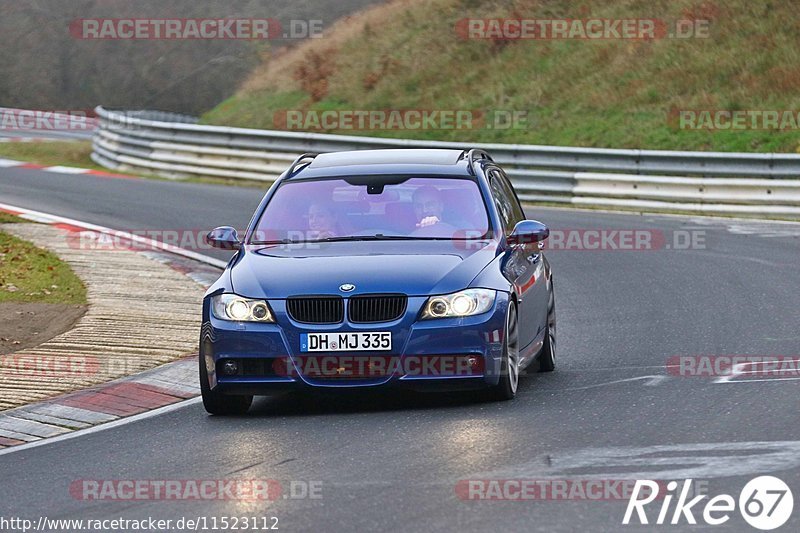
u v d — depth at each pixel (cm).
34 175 9950
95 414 3125
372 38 12925
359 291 2922
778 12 10812
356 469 2373
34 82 19012
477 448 2506
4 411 3166
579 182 8306
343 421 2884
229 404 3045
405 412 2955
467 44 12031
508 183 3862
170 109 18600
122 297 4903
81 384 3450
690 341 3903
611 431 2625
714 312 4472
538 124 10469
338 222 3284
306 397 3303
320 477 2322
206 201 8306
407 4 13375
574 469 2292
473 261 3061
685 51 10719
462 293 2938
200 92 18688
